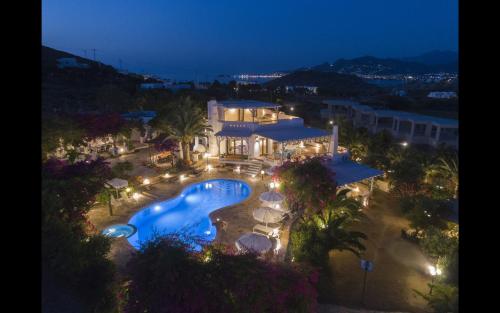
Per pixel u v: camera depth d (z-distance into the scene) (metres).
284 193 23.72
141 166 33.62
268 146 37.31
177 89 98.31
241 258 12.20
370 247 21.97
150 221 23.72
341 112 75.62
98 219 22.30
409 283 18.25
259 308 11.45
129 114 49.19
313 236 18.80
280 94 105.75
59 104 63.69
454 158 30.75
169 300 10.67
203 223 23.55
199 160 36.78
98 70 109.88
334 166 29.66
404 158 33.53
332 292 17.19
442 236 20.31
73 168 20.17
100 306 12.36
